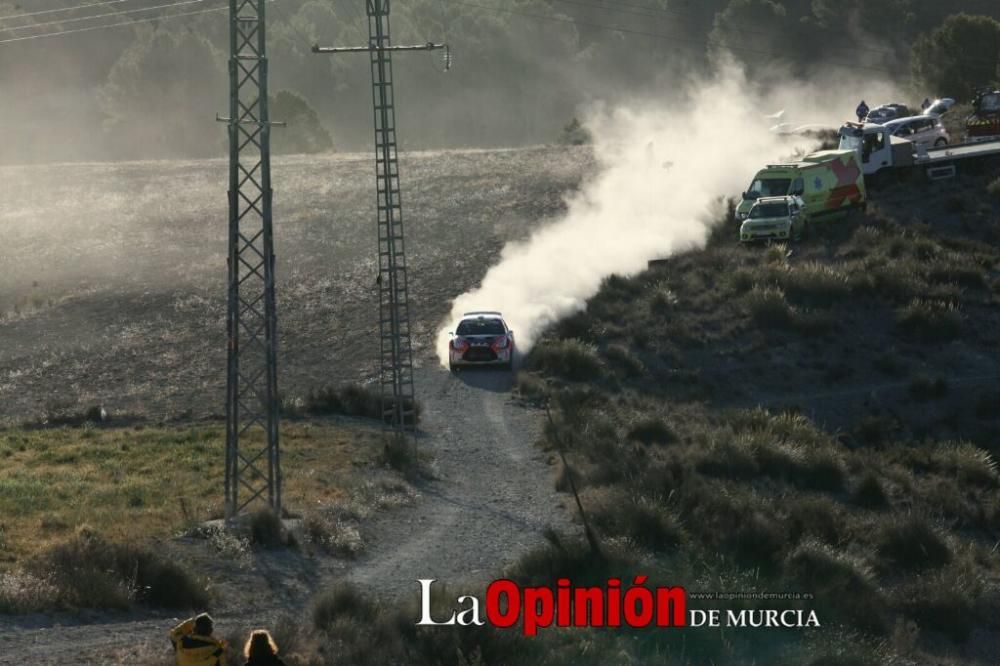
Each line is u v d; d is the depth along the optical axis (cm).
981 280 18788
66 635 6781
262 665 4781
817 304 18250
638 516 9519
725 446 12600
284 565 8669
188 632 5166
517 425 13812
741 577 8481
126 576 7738
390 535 9738
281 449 12494
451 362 16162
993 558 10675
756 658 7169
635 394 15350
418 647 6638
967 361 16712
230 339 9588
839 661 7250
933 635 8731
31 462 12056
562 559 8444
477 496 11081
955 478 13200
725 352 16900
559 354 16138
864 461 13225
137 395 15888
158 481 10994
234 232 9531
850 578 9094
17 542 8581
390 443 12194
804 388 16025
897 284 18425
